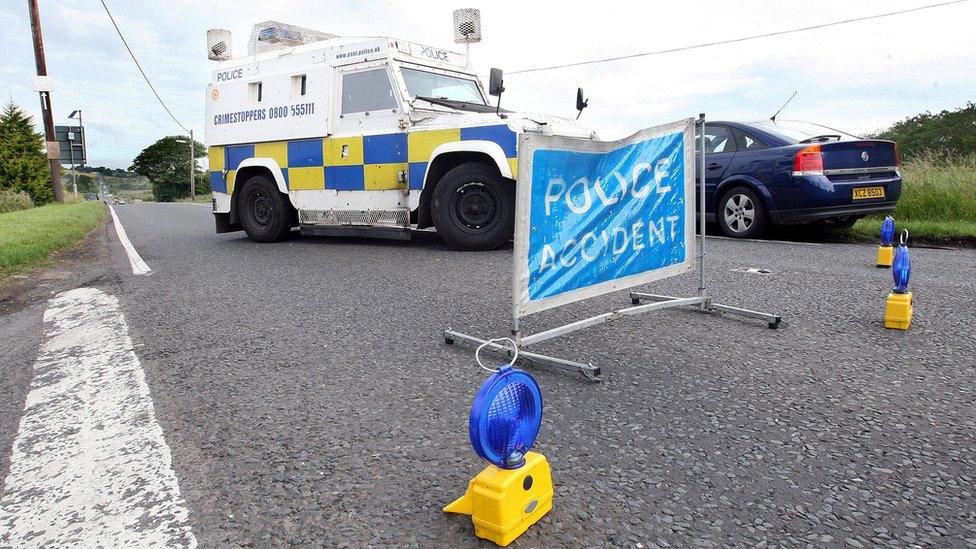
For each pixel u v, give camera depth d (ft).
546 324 12.09
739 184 24.66
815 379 8.85
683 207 12.25
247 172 27.99
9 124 131.54
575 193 9.87
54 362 10.70
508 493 5.15
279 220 26.76
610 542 5.23
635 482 6.18
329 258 21.59
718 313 12.62
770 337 10.95
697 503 5.80
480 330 11.69
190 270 19.84
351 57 23.68
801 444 6.91
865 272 16.80
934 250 21.26
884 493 5.92
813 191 22.53
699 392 8.46
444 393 8.55
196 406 8.35
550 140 9.24
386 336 11.43
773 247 22.02
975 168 30.14
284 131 25.61
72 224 37.83
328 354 10.43
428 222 22.93
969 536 5.26
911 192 28.63
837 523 5.47
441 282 16.49
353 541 5.30
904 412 7.70
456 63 25.68
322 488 6.16
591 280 10.42
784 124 25.50
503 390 5.17
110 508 5.99
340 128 24.12
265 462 6.73
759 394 8.35
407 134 22.33
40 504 6.15
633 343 10.73
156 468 6.70
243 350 10.78
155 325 12.75
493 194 21.40
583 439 7.13
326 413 7.97
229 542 5.34
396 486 6.17
